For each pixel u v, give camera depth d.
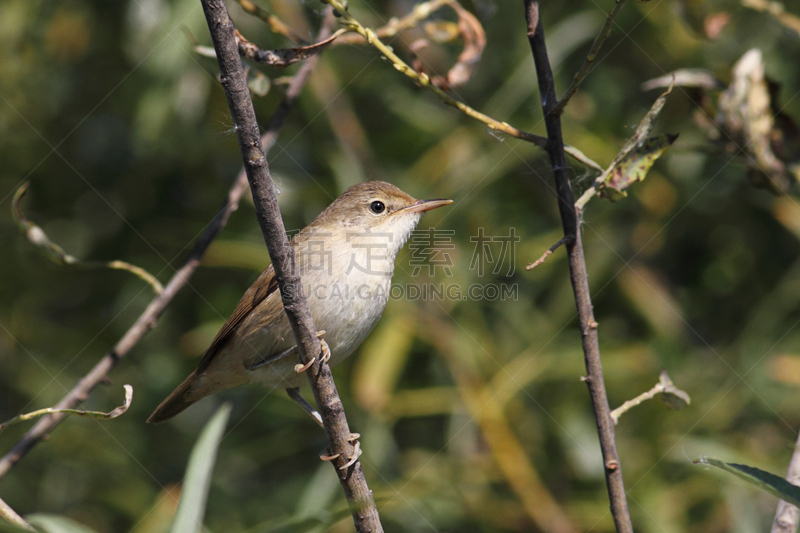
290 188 10.58
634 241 10.52
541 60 5.50
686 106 10.11
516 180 10.62
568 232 5.41
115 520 10.48
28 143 11.27
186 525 5.92
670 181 10.59
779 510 5.39
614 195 5.55
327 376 5.66
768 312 10.01
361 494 5.80
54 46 11.30
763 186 7.80
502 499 9.55
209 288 11.09
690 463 8.84
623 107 10.51
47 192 11.47
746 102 7.63
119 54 11.59
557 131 5.40
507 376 9.72
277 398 10.34
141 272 7.80
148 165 11.48
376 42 5.47
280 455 10.61
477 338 10.00
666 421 9.37
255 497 10.22
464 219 10.41
